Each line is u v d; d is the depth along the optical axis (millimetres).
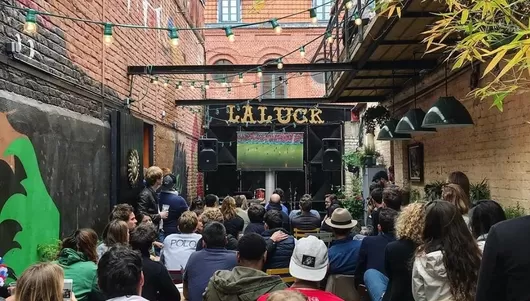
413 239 3260
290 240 4855
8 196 4355
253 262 3430
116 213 5242
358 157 14109
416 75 9484
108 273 2650
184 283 4039
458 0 3154
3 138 4289
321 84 21469
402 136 9898
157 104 10531
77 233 4035
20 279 2586
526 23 3023
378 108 11734
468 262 2744
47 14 4656
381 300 3553
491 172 6871
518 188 6086
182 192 13180
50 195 5223
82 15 6359
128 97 8453
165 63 11250
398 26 6316
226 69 8891
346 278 4473
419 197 10281
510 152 6277
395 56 8125
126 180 7656
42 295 2533
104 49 7191
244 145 16344
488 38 2830
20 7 4574
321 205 17141
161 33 10859
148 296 3605
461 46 2750
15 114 4504
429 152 9750
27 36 4836
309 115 16516
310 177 17016
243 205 8984
